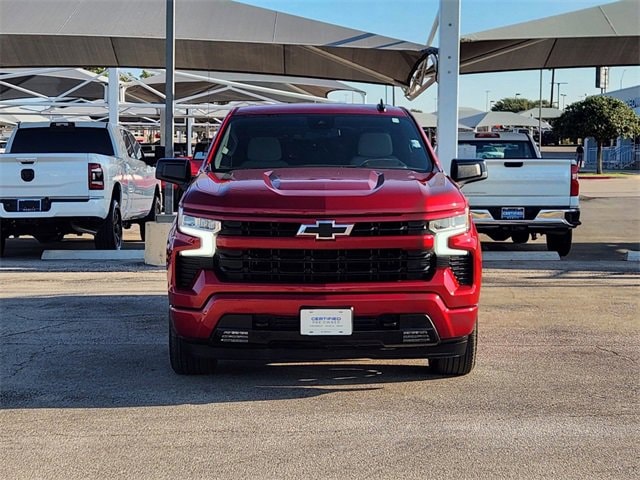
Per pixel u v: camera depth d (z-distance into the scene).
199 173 6.10
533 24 14.30
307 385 5.59
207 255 5.04
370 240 4.96
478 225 12.13
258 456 4.29
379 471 4.09
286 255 4.98
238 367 6.06
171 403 5.18
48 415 4.95
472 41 14.38
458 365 5.68
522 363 6.16
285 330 4.97
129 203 13.77
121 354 6.42
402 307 4.97
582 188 34.56
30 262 11.80
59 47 16.08
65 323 7.55
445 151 12.73
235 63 17.70
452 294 5.07
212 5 14.93
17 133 13.48
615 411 5.02
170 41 11.93
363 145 6.44
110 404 5.16
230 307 4.95
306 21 14.61
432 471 4.09
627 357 6.35
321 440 4.52
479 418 4.89
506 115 49.88
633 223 19.50
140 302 8.58
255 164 6.25
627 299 8.86
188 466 4.16
